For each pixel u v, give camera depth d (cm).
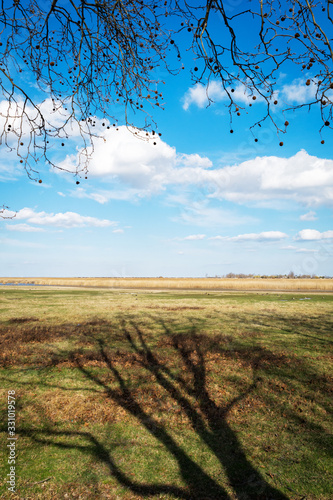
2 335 1091
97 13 253
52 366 781
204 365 793
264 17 201
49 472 377
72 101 246
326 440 450
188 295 3225
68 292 3688
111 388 645
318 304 2238
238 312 1800
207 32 224
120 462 402
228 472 384
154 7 245
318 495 341
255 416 531
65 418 515
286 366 785
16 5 237
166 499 336
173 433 478
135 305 2152
